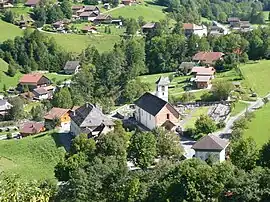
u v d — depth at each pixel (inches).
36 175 4301.2
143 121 5423.2
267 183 2464.3
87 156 3644.2
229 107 5634.8
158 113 5078.7
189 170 2541.8
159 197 2503.7
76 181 2701.8
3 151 4975.4
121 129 4527.6
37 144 5034.5
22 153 4891.7
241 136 4345.5
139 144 3725.4
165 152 3836.1
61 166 3486.7
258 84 6717.5
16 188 1540.4
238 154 3243.1
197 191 2461.9
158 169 2947.8
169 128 5073.8
